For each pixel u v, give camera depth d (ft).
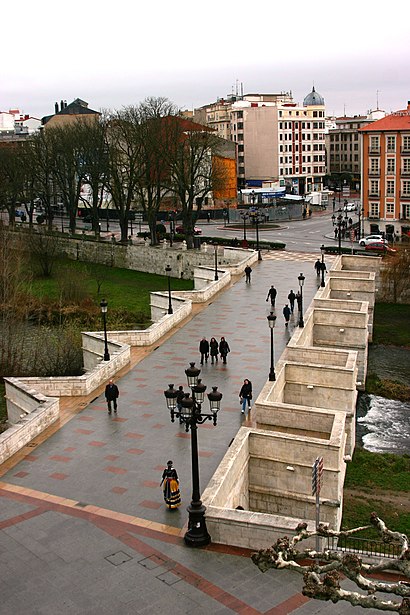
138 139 294.25
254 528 72.54
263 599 64.59
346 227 344.90
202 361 138.72
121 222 310.86
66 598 65.10
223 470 85.15
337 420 100.27
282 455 94.22
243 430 96.58
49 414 107.65
